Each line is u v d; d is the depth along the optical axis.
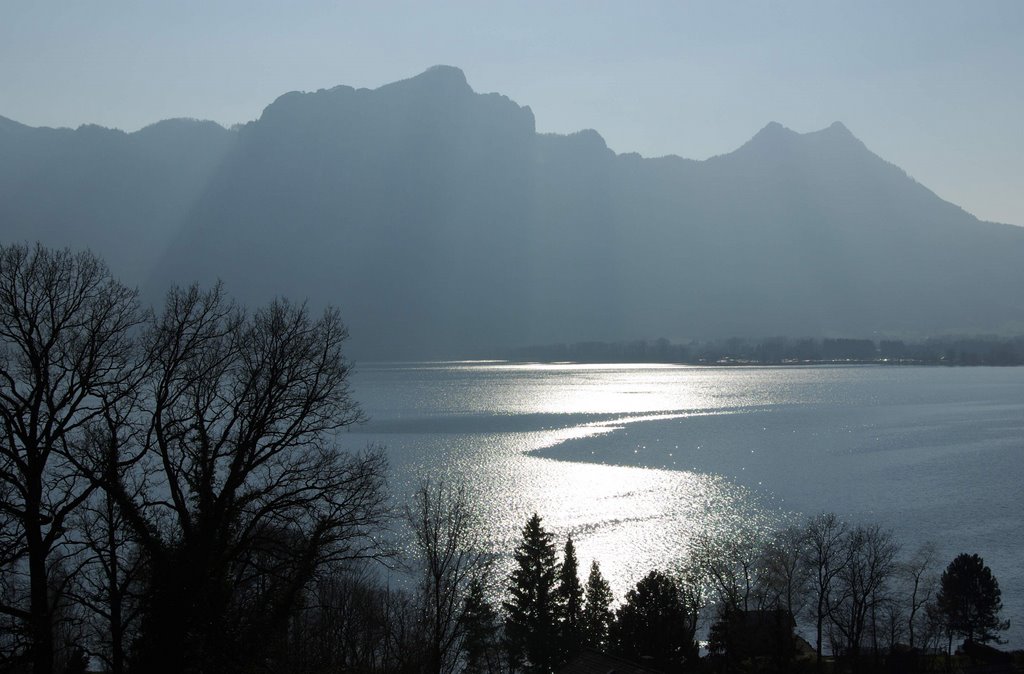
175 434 22.19
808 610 59.69
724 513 85.94
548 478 102.75
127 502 20.91
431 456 119.88
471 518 78.12
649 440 141.50
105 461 20.81
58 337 21.88
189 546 20.64
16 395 21.12
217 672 20.33
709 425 166.00
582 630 48.31
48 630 20.08
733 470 111.44
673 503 90.31
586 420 173.88
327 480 23.72
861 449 133.75
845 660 53.44
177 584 19.92
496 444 133.88
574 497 92.19
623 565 67.56
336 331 24.73
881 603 57.16
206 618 20.05
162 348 22.83
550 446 131.88
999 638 57.84
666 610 47.06
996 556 73.19
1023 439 147.00
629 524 80.62
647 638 46.34
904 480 105.75
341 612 32.81
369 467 29.53
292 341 23.91
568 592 50.06
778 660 48.09
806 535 63.69
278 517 22.83
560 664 46.19
